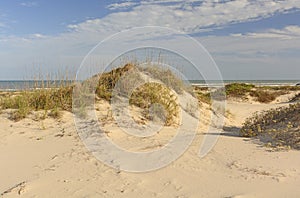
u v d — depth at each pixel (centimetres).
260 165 496
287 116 784
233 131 888
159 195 386
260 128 764
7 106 866
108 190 403
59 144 611
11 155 553
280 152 575
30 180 441
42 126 721
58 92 904
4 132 685
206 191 394
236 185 412
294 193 380
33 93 899
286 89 2753
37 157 541
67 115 795
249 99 2028
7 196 390
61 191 403
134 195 387
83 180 438
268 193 382
